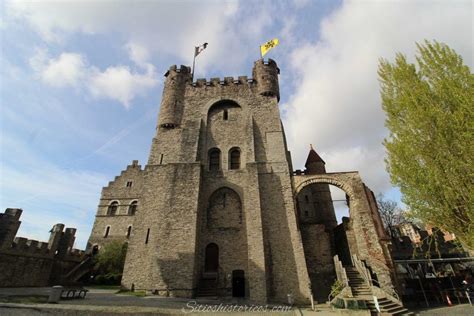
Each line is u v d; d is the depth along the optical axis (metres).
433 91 10.62
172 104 27.45
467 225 9.44
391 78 12.45
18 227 19.72
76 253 27.11
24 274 19.98
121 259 26.98
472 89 9.39
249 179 21.95
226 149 25.38
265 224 20.89
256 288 17.81
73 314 10.52
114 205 35.75
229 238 21.11
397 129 11.67
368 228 19.98
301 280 18.58
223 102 28.39
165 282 17.89
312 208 29.11
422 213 10.45
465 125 9.27
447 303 17.59
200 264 20.25
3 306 10.71
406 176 10.90
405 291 19.30
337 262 19.38
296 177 23.00
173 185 21.61
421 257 23.31
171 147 25.12
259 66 29.66
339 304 13.74
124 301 13.64
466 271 22.27
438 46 10.97
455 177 9.53
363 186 21.70
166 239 19.33
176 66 30.28
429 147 10.27
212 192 22.97
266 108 27.25
